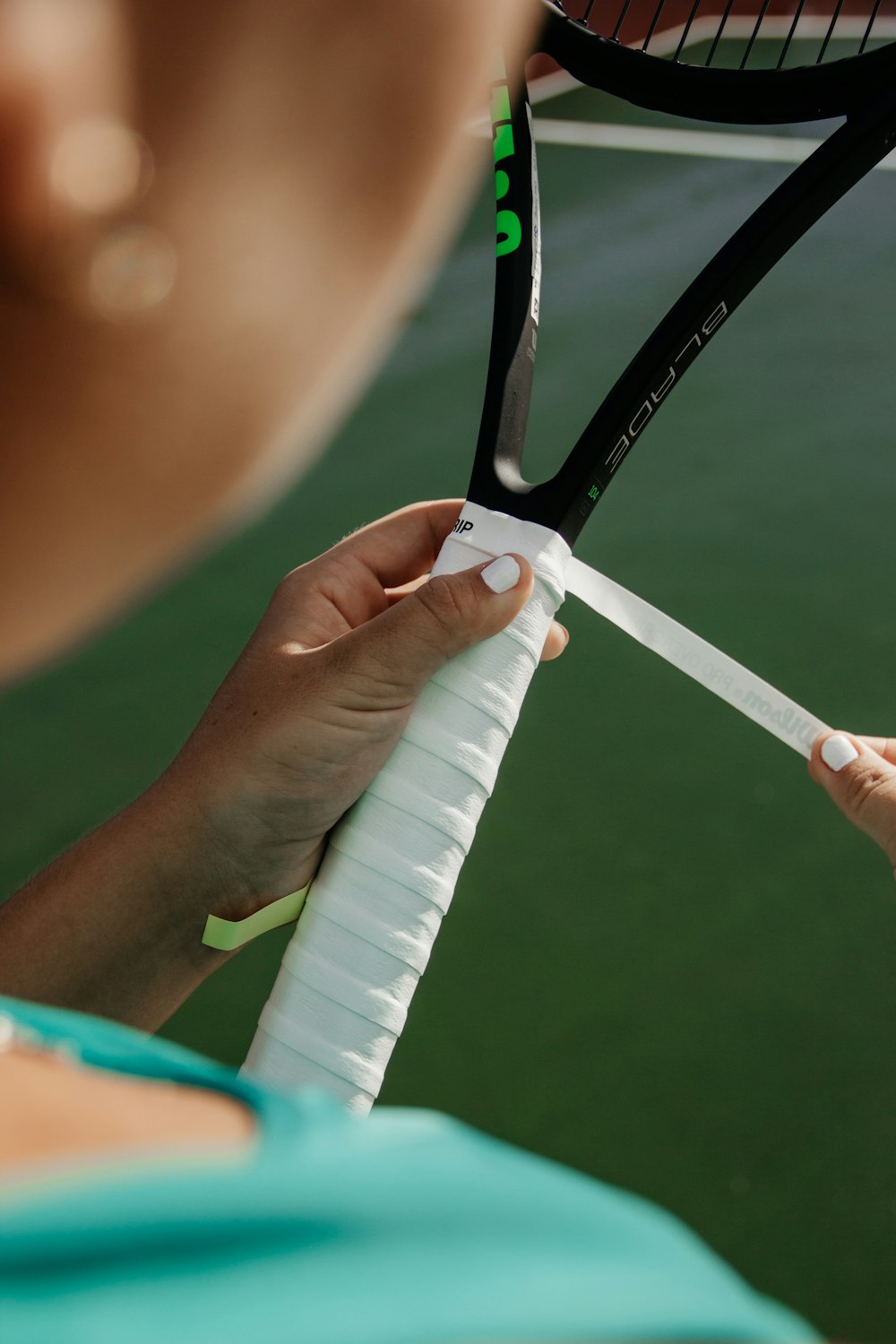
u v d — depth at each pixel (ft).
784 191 2.75
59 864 2.96
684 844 6.18
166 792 2.89
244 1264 0.70
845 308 10.87
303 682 2.75
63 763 7.09
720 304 2.73
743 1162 4.83
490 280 12.12
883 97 2.73
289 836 2.87
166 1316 0.66
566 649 7.44
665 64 2.99
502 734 2.63
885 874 5.92
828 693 7.03
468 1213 0.76
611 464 2.73
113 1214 0.70
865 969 5.49
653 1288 0.73
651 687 7.13
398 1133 0.84
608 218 13.17
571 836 6.27
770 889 5.90
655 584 7.95
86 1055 0.98
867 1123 4.92
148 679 7.64
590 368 10.62
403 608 2.63
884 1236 4.56
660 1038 5.30
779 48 16.05
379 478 9.46
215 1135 0.87
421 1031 5.41
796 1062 5.16
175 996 3.07
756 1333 0.75
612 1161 4.86
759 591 7.83
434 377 10.69
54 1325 0.64
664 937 5.73
